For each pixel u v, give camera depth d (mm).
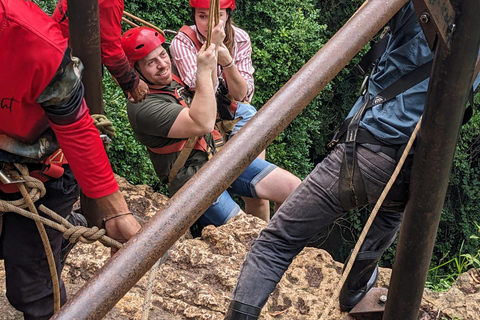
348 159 1933
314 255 3182
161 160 3238
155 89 3023
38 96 1425
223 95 3527
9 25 1315
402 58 1884
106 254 3012
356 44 1322
